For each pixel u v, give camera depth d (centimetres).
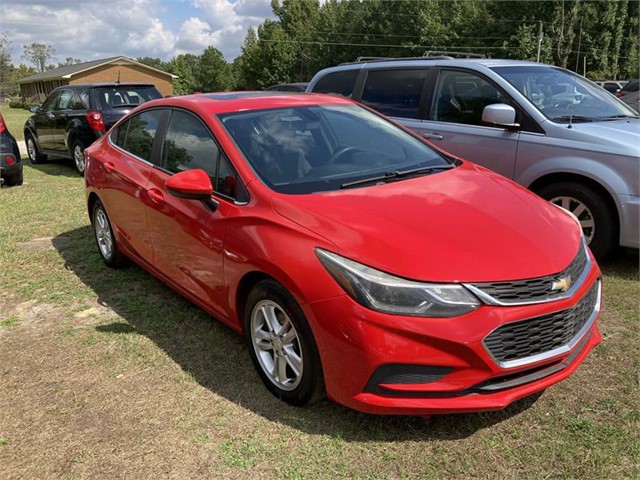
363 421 283
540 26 4169
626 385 308
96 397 313
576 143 472
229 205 324
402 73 612
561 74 571
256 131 359
